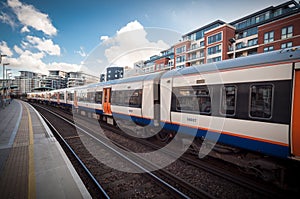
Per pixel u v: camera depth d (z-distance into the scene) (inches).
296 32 884.0
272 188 144.8
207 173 174.4
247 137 153.6
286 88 132.0
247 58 164.2
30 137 276.1
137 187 149.2
